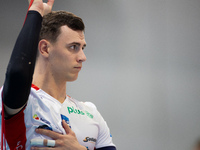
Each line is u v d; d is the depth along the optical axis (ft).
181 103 37.06
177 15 38.45
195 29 38.96
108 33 34.73
